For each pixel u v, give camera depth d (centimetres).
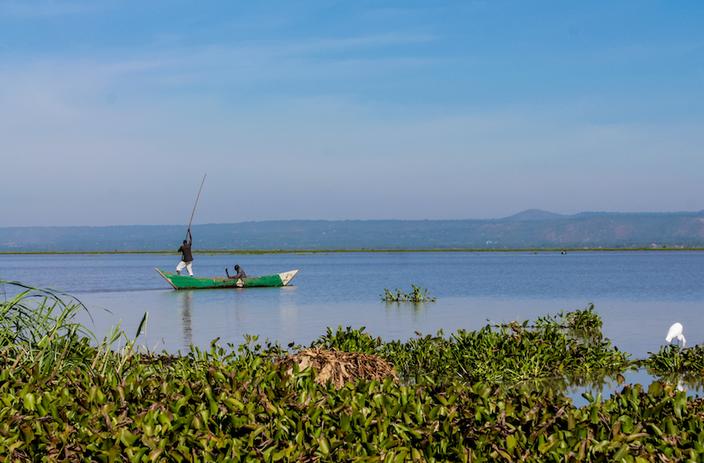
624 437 727
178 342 2259
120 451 715
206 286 4781
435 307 3488
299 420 770
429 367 1723
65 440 744
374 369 1142
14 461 721
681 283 5428
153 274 7312
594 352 1794
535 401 830
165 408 805
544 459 704
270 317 3014
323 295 4241
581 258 13462
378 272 7588
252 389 861
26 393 845
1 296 3838
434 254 18962
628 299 3966
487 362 1680
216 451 725
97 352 1081
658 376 1683
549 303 3712
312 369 931
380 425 771
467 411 797
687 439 752
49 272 7881
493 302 3781
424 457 729
